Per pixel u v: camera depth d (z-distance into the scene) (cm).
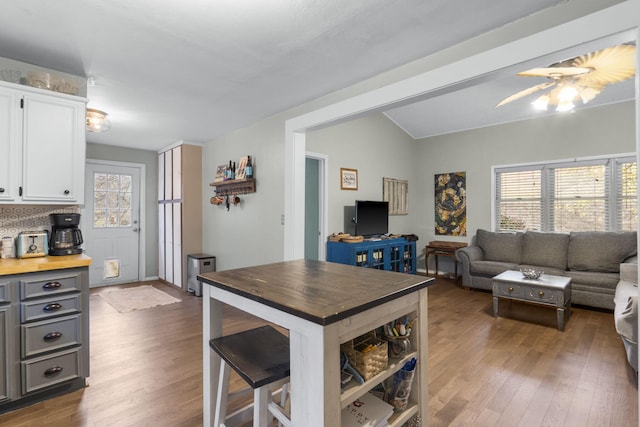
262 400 136
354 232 513
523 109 484
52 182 236
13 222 244
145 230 575
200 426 186
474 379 237
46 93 233
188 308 412
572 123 471
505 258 493
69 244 250
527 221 513
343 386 124
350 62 245
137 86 290
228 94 312
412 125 593
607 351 281
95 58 237
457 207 583
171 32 203
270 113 372
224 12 182
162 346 295
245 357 144
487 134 551
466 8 179
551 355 274
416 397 151
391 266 506
